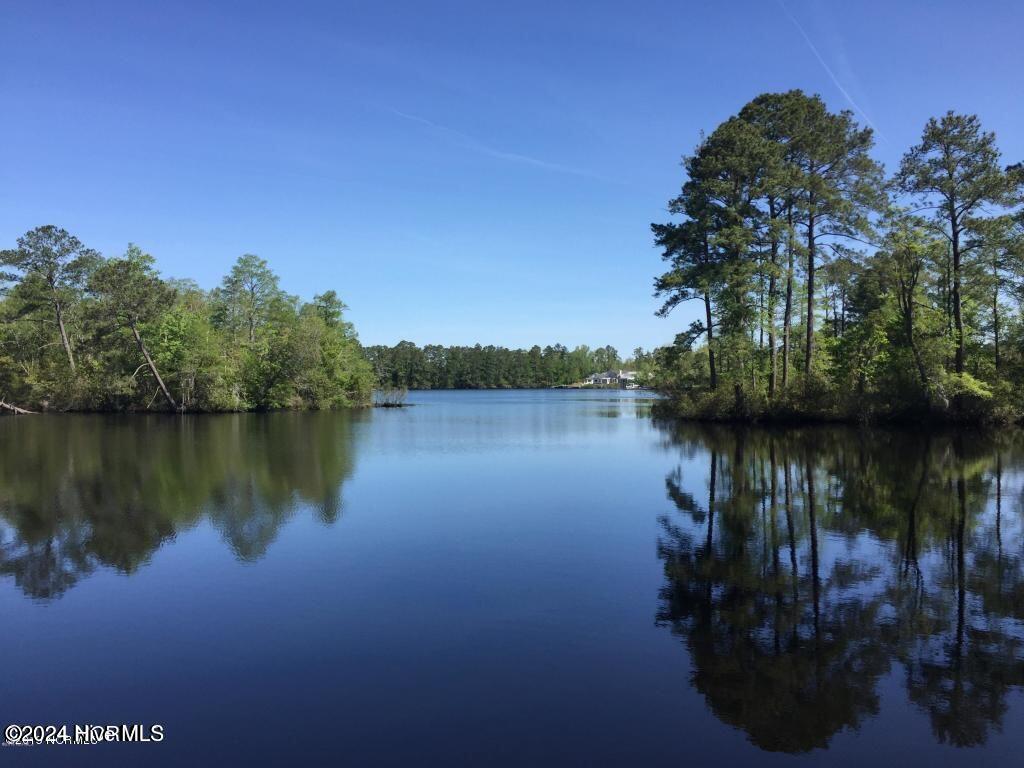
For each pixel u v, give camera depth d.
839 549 10.94
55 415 50.56
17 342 54.38
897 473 18.64
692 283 35.28
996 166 29.61
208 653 7.06
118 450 26.00
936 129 29.78
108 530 12.51
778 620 7.87
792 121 32.62
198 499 15.55
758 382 38.84
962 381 30.50
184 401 52.62
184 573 9.84
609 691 6.13
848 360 38.66
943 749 5.24
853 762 5.05
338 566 10.14
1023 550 10.80
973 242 31.02
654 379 66.44
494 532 12.25
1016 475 18.14
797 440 27.78
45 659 6.98
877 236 31.53
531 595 8.78
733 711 5.79
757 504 14.65
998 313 35.88
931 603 8.41
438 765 4.98
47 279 53.12
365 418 48.59
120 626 7.84
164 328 51.41
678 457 23.16
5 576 9.82
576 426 39.88
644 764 4.99
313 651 7.06
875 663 6.71
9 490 16.83
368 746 5.26
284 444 28.59
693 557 10.51
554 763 5.00
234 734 5.48
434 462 22.38
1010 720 5.68
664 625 7.70
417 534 12.11
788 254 33.72
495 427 39.34
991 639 7.31
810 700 5.99
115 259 50.53
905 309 32.56
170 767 5.04
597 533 12.14
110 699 6.12
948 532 12.00
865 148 31.94
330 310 75.31
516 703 5.92
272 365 58.34
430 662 6.76
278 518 13.52
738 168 32.25
